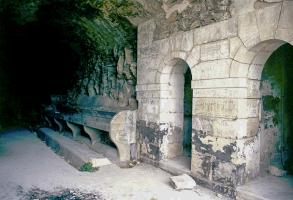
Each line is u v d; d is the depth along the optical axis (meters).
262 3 4.21
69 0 7.61
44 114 14.42
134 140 7.32
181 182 5.08
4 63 15.05
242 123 4.68
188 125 7.60
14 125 15.41
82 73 11.36
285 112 5.86
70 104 11.29
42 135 11.62
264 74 5.59
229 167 4.71
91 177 5.92
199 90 5.36
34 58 15.69
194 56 5.48
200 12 5.36
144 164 6.92
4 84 15.11
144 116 7.07
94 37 9.11
